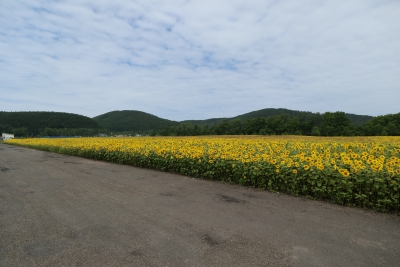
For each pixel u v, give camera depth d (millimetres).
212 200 4852
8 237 3324
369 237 3170
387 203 4062
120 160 10469
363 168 4398
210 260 2684
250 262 2631
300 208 4316
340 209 4246
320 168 4789
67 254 2854
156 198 5055
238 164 6164
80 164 10609
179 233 3381
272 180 5535
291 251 2842
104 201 4906
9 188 6121
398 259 2637
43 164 10750
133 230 3504
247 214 4059
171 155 8164
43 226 3688
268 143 11219
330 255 2736
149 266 2584
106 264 2633
